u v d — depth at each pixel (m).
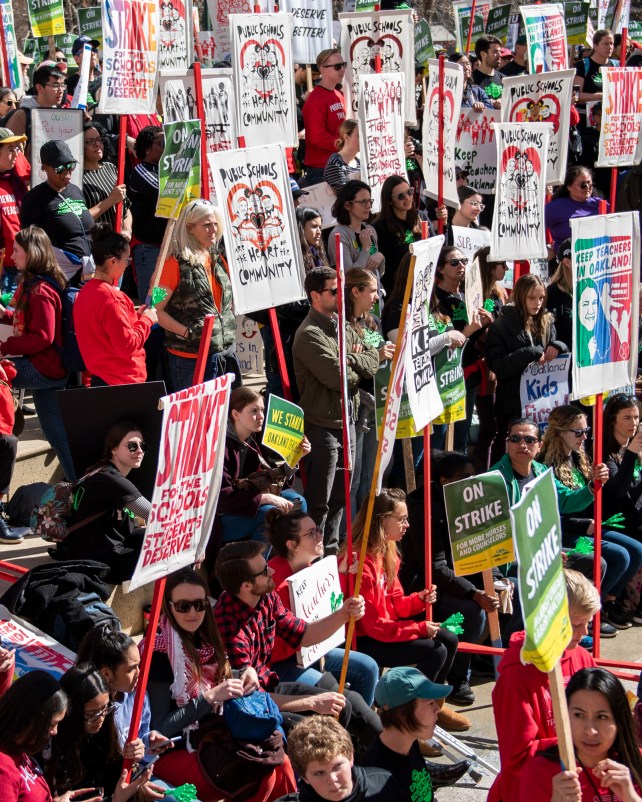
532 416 25.44
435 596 19.03
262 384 28.78
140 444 17.86
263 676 16.58
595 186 41.81
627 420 23.33
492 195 34.44
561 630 11.21
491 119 32.41
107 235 20.81
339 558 19.39
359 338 22.47
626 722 12.14
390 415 16.44
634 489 23.61
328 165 28.06
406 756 14.15
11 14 34.31
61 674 15.27
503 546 19.25
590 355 19.81
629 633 23.47
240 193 21.58
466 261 25.02
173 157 22.64
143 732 14.77
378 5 38.28
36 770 13.09
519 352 24.84
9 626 16.16
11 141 25.59
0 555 20.69
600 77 42.22
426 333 18.14
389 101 27.50
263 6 34.72
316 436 22.11
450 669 19.81
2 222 26.03
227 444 20.47
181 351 22.00
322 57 31.58
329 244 25.17
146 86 25.41
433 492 20.22
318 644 17.23
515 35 49.31
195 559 13.75
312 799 13.39
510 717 13.07
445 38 58.31
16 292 21.72
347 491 17.88
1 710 12.77
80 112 26.33
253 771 14.86
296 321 24.17
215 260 22.52
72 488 17.80
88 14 40.44
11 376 20.95
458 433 26.45
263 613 16.66
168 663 15.17
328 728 13.32
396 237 26.80
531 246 26.80
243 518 20.36
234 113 25.64
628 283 20.03
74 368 21.66
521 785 12.62
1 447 20.86
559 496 22.94
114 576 18.09
